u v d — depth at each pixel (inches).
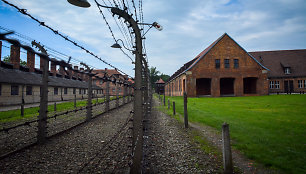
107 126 300.7
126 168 138.3
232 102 717.9
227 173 111.0
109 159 157.1
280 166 140.6
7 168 139.9
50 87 1034.7
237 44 1223.5
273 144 192.2
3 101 722.2
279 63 1608.0
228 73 1207.6
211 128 283.3
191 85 1170.6
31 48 89.6
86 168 139.8
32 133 251.4
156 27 129.8
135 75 118.5
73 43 129.6
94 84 1993.1
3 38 73.1
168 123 325.7
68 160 155.8
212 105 615.2
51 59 108.6
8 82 722.8
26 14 89.3
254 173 132.5
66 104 786.8
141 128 115.3
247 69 1221.1
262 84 1219.9
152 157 164.2
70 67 130.0
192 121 340.8
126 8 103.1
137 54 119.4
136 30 118.4
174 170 138.2
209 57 1201.4
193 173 133.2
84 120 354.9
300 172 130.8
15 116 419.2
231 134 234.1
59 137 230.7
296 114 389.4
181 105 657.0
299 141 201.0
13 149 182.5
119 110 539.5
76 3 117.4
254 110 464.1
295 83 1508.4
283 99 797.9
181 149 186.5
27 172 133.3
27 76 906.7
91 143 205.0
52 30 110.3
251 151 174.6
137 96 116.5
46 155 167.8
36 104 812.0
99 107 628.4
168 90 2253.9
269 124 289.4
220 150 183.6
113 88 1982.0
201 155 169.9
